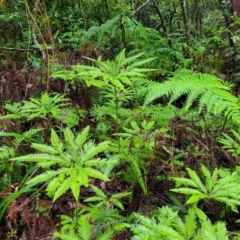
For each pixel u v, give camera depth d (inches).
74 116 109.3
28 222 76.8
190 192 61.4
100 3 211.6
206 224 55.7
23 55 179.9
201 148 97.4
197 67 148.6
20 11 209.6
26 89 129.0
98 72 78.5
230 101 93.9
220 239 50.3
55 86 134.7
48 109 94.8
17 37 205.9
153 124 95.7
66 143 89.0
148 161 89.5
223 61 159.5
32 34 189.5
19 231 82.3
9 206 78.4
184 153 91.7
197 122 105.0
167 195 86.2
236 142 94.5
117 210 78.4
